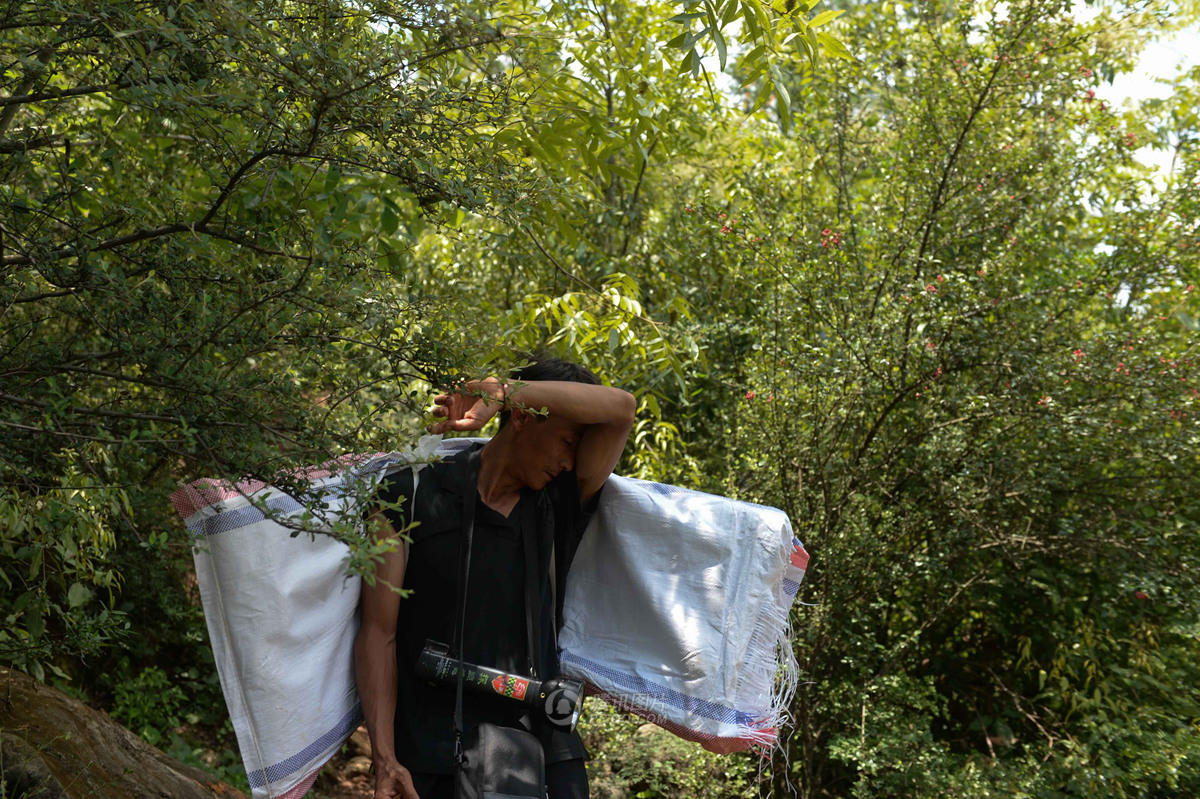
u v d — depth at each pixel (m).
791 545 2.57
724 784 4.94
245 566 2.10
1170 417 4.97
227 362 1.87
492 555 2.31
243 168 1.90
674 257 6.07
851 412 5.04
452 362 1.87
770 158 6.19
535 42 2.14
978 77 5.66
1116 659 5.51
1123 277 5.49
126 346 1.72
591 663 2.52
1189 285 5.54
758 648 2.50
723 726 2.43
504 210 2.06
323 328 1.86
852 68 5.88
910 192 5.69
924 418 5.13
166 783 3.37
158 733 5.00
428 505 2.28
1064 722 5.31
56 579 2.69
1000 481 5.12
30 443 1.84
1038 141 5.73
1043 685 5.34
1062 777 4.90
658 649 2.50
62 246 1.85
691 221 5.77
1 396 1.71
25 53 1.87
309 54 1.72
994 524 5.29
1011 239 5.46
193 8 1.69
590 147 3.22
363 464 2.17
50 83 2.32
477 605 2.29
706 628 2.47
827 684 4.99
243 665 2.13
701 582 2.51
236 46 1.74
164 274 1.89
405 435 1.89
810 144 6.11
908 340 5.09
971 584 5.43
